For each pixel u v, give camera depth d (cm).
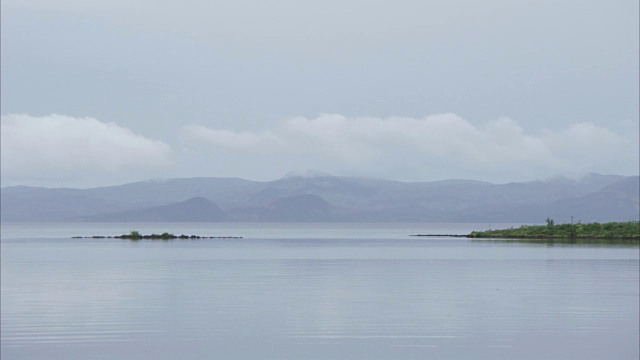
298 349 4794
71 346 4844
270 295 7206
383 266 10788
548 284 8056
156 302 6725
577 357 4594
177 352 4703
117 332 5288
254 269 10294
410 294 7262
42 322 5650
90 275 9375
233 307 6419
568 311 6116
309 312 6141
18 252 14850
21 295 7244
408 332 5281
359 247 17012
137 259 12556
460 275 9219
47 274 9569
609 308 6262
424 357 4606
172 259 12562
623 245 15988
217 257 13125
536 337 5097
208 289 7744
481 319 5769
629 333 5228
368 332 5281
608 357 4603
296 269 10275
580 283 8131
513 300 6781
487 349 4791
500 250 14588
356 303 6638
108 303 6662
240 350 4769
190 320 5756
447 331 5319
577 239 19438
